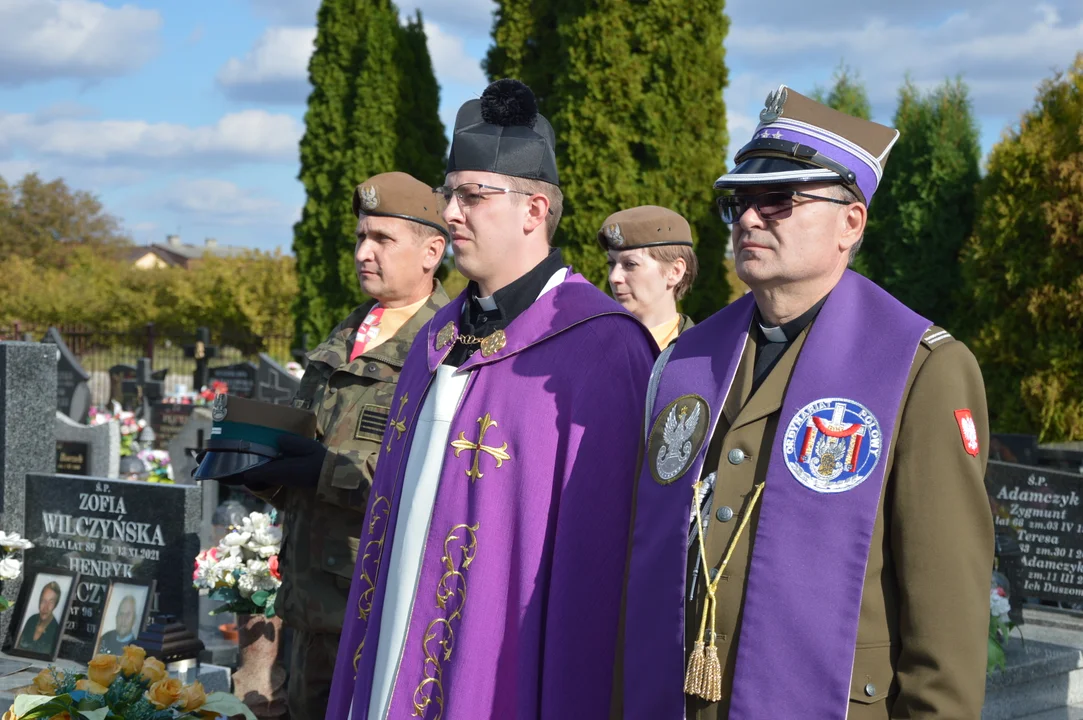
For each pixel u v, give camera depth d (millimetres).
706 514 1916
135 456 11102
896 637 1764
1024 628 6348
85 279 39438
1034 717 5316
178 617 5043
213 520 6992
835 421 1818
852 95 13477
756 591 1782
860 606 1741
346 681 2650
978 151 12172
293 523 3436
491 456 2441
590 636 2301
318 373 3650
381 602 2557
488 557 2393
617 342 2482
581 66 12117
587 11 12148
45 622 5215
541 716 2314
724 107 12188
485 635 2365
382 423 3295
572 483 2367
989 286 10602
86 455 10422
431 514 2498
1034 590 6699
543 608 2365
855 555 1748
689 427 1999
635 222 4203
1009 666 5270
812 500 1791
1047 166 10172
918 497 1736
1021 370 10461
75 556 5285
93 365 25406
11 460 5395
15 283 42438
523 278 2604
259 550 4504
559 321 2521
